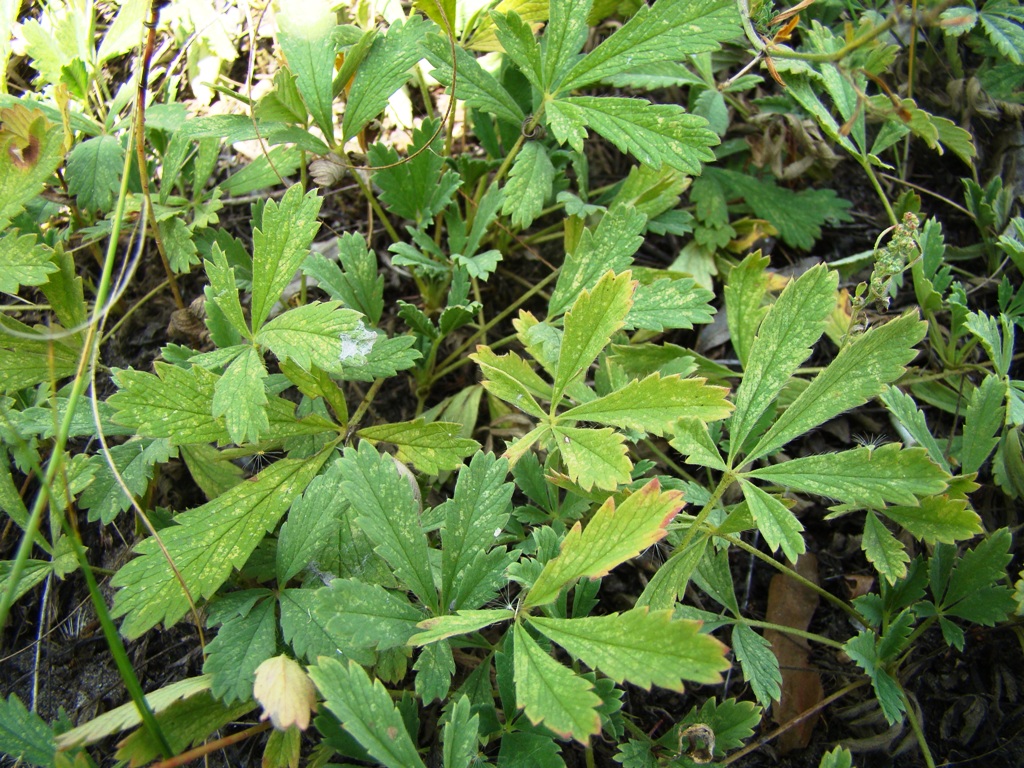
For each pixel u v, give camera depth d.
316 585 0.18
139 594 0.17
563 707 0.14
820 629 0.21
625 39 0.20
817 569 0.22
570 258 0.20
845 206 0.25
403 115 0.25
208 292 0.19
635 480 0.19
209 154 0.22
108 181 0.21
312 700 0.15
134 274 0.23
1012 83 0.25
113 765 0.19
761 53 0.21
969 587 0.19
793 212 0.24
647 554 0.21
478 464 0.17
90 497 0.19
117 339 0.23
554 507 0.19
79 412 0.19
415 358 0.21
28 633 0.20
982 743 0.20
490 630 0.20
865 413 0.23
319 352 0.17
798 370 0.23
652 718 0.20
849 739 0.20
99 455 0.19
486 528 0.17
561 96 0.20
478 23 0.22
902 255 0.19
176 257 0.21
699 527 0.18
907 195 0.24
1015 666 0.21
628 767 0.17
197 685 0.16
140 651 0.20
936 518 0.18
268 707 0.15
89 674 0.20
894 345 0.17
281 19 0.20
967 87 0.25
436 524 0.18
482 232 0.21
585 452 0.17
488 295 0.24
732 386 0.23
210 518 0.17
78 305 0.19
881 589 0.19
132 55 0.25
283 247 0.18
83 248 0.23
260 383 0.17
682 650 0.14
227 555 0.17
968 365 0.22
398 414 0.23
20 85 0.24
